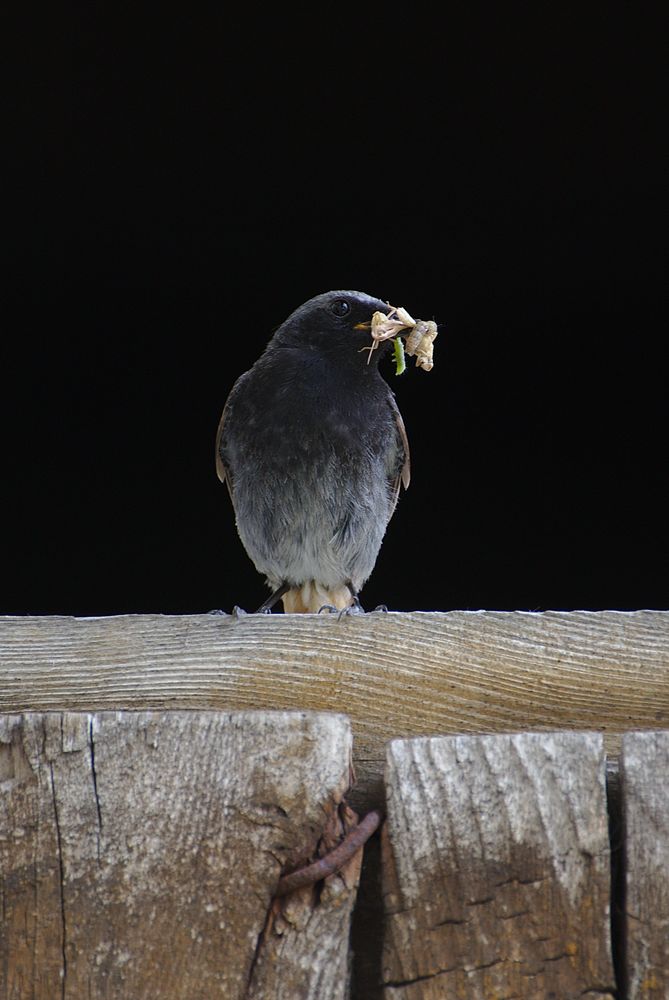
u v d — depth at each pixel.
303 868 1.68
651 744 1.73
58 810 1.74
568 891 1.67
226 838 1.71
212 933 1.67
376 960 1.74
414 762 1.74
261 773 1.73
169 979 1.66
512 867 1.69
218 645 2.34
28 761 1.76
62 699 2.34
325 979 1.65
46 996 1.67
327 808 1.71
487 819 1.70
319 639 2.33
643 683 2.29
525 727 2.28
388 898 1.70
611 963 1.64
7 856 1.72
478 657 2.31
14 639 2.38
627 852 1.69
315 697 2.30
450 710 2.29
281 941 1.67
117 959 1.67
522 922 1.67
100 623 2.38
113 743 1.76
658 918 1.66
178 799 1.73
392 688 2.30
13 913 1.70
